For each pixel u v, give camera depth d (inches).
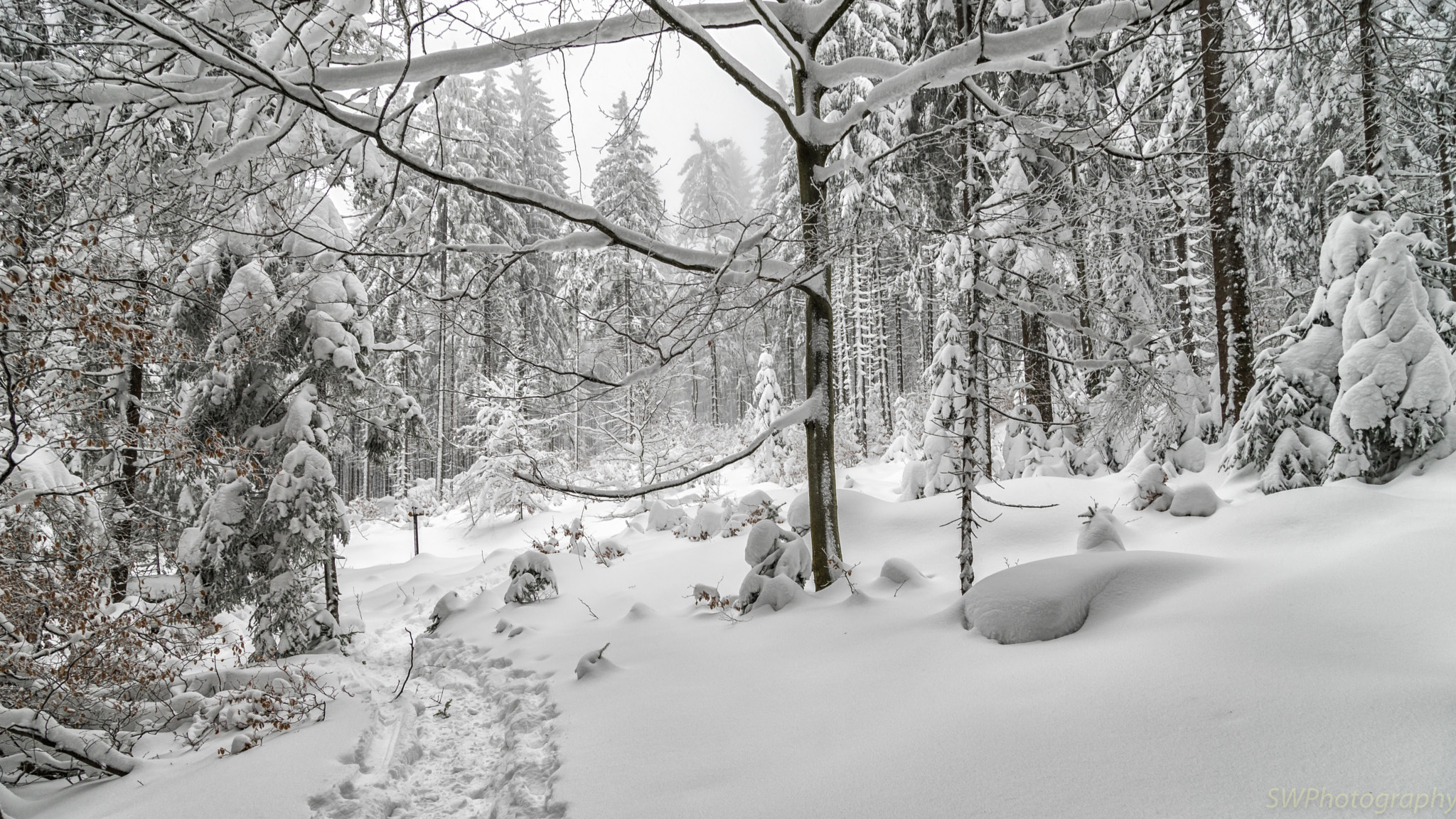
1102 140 221.5
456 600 425.1
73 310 194.4
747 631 273.1
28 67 212.8
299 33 205.5
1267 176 641.6
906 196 470.9
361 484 1588.3
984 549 375.6
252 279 339.3
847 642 237.8
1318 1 236.4
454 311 266.2
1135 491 422.3
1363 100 397.4
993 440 779.4
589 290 713.0
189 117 256.2
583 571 481.4
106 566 244.2
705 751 174.2
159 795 170.9
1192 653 160.6
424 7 186.4
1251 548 281.9
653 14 233.1
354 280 382.0
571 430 1099.3
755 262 258.4
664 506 646.5
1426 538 205.8
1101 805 115.9
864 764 149.8
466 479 958.4
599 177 912.3
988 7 263.1
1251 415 389.7
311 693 247.8
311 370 358.3
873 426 1245.7
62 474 235.6
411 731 227.5
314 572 387.2
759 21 272.1
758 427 965.2
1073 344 498.9
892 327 1390.3
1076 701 152.8
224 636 306.3
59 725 198.4
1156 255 517.7
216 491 350.3
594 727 198.8
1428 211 532.1
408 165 203.8
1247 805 106.0
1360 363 339.9
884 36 586.2
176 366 336.5
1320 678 136.6
